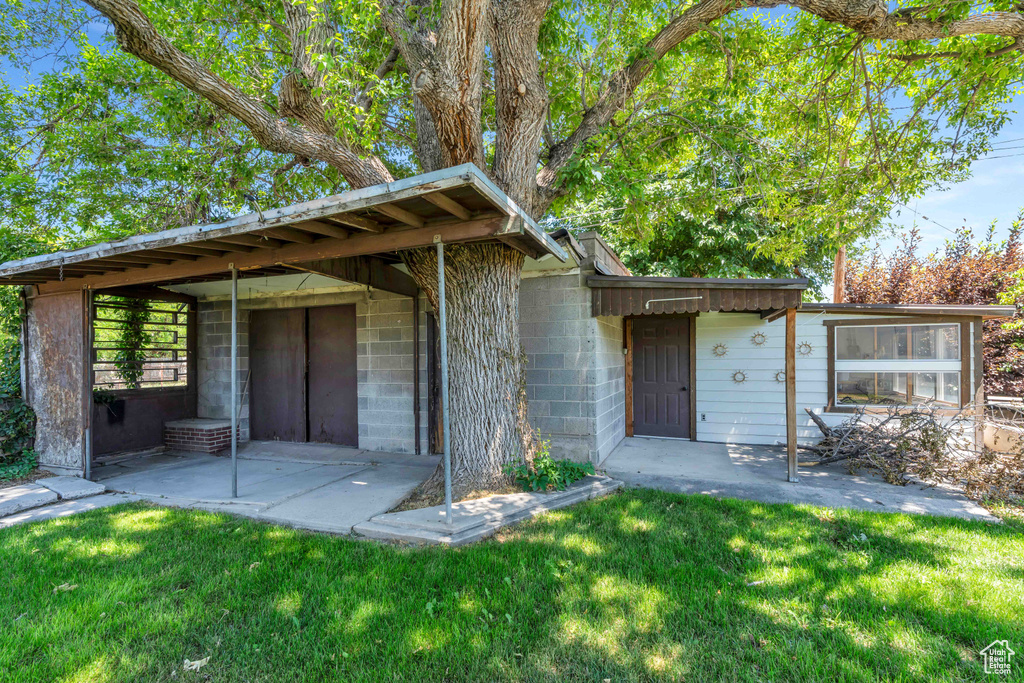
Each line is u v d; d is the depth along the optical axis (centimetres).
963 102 657
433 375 685
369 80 530
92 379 573
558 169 551
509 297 484
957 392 652
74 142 767
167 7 592
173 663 226
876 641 232
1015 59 586
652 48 565
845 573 299
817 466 596
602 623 251
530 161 492
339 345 757
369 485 512
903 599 267
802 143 838
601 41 692
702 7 549
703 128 766
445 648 232
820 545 343
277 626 253
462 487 457
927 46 659
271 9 623
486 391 469
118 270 528
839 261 1212
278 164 868
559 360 612
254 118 468
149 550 348
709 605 267
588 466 511
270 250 430
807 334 726
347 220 340
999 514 404
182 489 512
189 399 791
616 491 489
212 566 321
